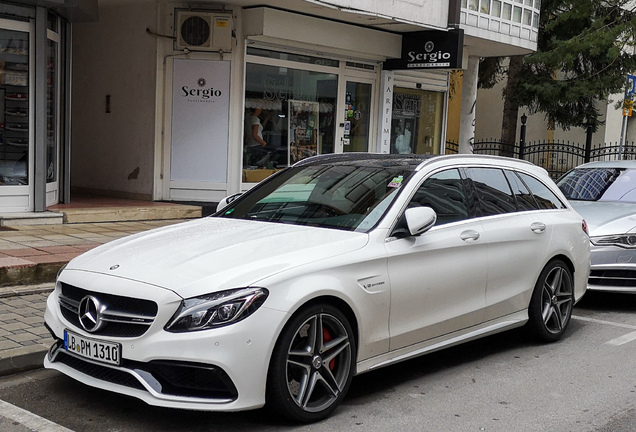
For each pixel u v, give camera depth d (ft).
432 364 19.22
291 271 14.01
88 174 42.60
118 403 15.35
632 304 27.68
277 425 14.34
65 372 14.49
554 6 68.80
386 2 39.52
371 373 18.26
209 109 38.96
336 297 14.65
